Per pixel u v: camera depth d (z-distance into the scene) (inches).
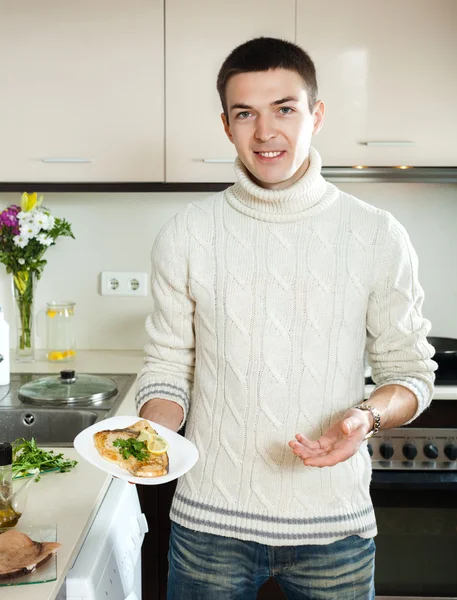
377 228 48.2
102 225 102.3
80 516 47.8
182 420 51.0
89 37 86.2
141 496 78.8
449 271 102.7
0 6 86.0
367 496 49.9
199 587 48.9
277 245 48.2
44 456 56.7
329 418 47.6
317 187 48.6
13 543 41.1
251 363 47.6
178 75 86.5
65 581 42.1
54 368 94.3
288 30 85.6
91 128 87.6
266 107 45.7
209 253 49.3
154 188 88.6
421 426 81.6
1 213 93.5
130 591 51.8
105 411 76.2
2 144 88.0
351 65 85.7
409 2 84.7
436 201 101.7
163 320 52.1
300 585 48.9
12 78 87.0
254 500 47.8
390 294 48.2
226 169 87.8
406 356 48.6
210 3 85.4
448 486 81.2
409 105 86.2
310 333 47.4
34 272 97.0
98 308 104.0
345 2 85.0
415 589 82.9
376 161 87.1
